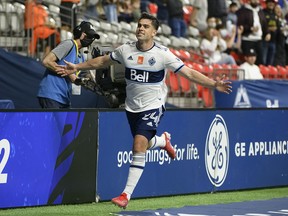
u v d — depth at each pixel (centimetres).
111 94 1969
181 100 3031
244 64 3428
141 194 1889
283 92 3023
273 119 2234
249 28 3631
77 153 1753
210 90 3022
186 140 1988
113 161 1831
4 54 2448
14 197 1639
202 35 3553
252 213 1655
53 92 1938
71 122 1739
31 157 1666
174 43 3350
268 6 3784
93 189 1789
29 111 1658
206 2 3547
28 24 2633
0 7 2650
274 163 2241
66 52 1928
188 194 2002
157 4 3341
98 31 2931
